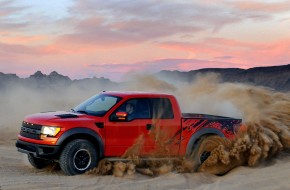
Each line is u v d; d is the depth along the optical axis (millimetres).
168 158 9453
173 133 9461
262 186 7648
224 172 9586
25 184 7617
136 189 7586
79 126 8680
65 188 7387
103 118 8977
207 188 7695
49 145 8508
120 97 9367
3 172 8883
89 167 8781
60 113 9391
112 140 8969
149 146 9266
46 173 8992
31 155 9117
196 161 9578
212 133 9797
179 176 8781
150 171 8945
